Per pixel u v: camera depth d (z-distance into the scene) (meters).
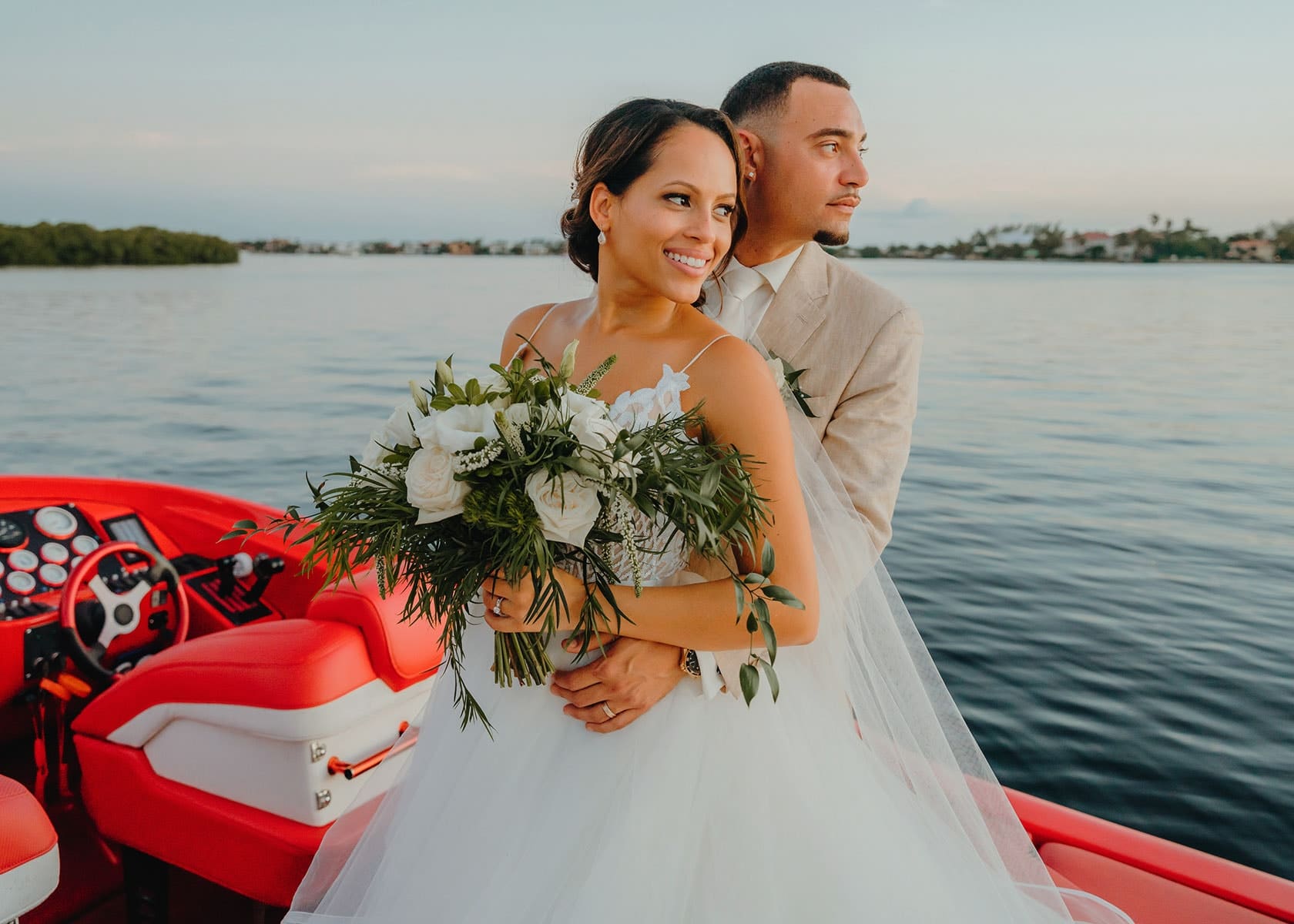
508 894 1.22
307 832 1.64
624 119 1.27
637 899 1.16
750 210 1.58
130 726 1.77
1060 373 22.75
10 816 1.43
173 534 2.80
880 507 1.52
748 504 1.12
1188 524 9.53
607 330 1.36
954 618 6.67
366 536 1.14
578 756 1.28
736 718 1.27
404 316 38.19
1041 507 10.09
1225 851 4.13
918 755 1.44
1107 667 5.91
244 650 1.68
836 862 1.23
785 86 1.52
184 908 2.07
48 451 12.95
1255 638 6.43
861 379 1.55
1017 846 1.52
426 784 1.39
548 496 1.04
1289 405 18.23
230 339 28.70
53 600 2.42
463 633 1.40
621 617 1.17
